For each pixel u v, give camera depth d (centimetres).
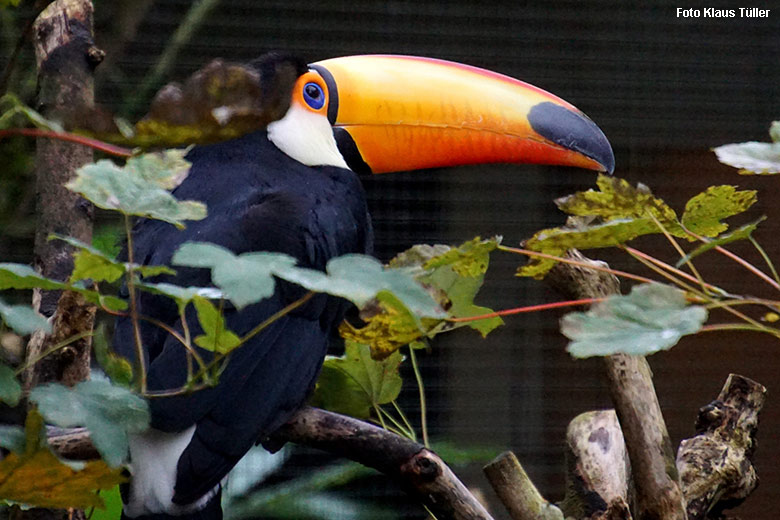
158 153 375
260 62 760
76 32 584
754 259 1334
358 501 1116
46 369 526
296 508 984
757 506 1330
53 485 336
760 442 1339
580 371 1345
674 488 425
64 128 337
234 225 636
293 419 509
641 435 430
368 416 570
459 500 478
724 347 1348
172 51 1104
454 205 1350
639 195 406
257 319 598
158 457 525
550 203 1377
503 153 800
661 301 323
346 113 797
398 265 425
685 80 1379
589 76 1366
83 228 586
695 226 436
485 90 806
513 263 1363
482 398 1321
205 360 552
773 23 1392
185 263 312
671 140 1379
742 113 1386
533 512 464
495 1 1338
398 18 1296
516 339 1340
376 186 1327
